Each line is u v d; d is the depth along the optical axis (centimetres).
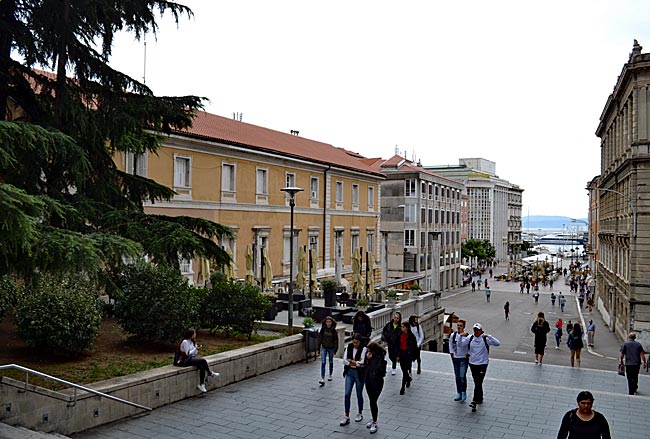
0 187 847
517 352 3344
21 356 1281
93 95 1460
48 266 960
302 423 1139
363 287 3500
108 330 1638
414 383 1488
